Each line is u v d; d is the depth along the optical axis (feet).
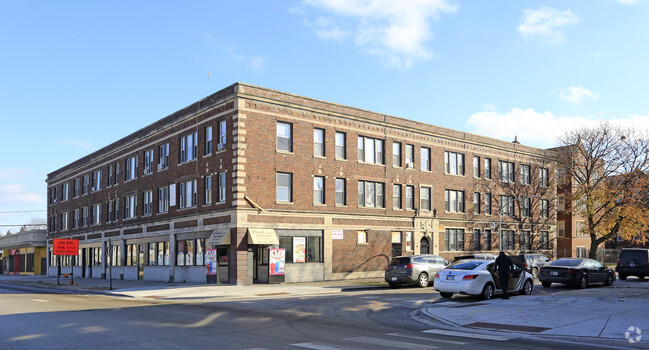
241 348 34.99
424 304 63.72
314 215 111.86
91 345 36.22
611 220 157.99
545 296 69.21
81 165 174.29
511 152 159.63
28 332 42.19
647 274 107.65
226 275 104.27
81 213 174.60
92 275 163.94
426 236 133.49
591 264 88.58
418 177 133.69
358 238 119.75
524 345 37.17
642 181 155.84
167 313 56.34
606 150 159.94
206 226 109.29
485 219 149.69
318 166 113.60
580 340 39.32
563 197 190.60
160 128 129.18
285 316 53.67
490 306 58.34
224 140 106.83
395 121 129.39
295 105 110.32
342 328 45.01
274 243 103.35
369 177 123.03
